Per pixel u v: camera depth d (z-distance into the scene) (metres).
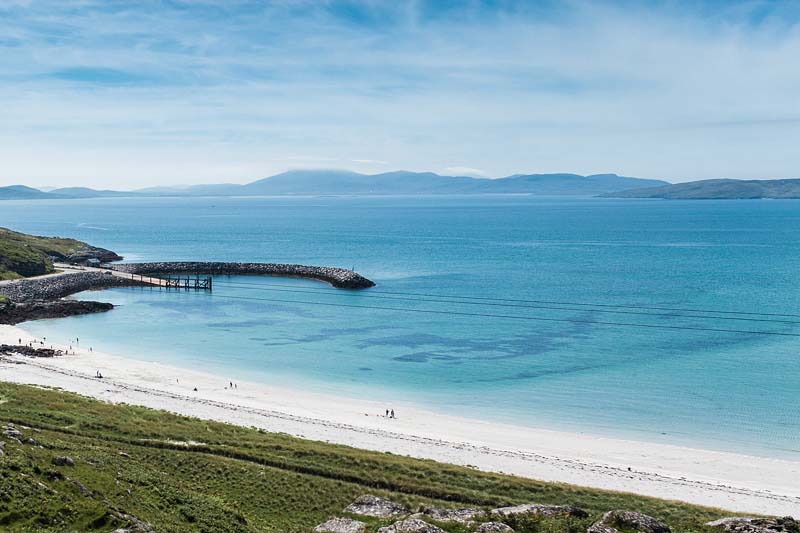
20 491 31.02
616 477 52.81
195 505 37.41
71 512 30.75
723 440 63.22
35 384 72.62
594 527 34.84
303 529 38.47
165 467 46.06
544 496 46.28
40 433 48.53
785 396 76.44
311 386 81.31
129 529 30.39
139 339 107.38
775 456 59.28
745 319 120.19
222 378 84.00
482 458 56.56
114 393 71.75
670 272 182.88
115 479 37.16
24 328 114.31
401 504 42.38
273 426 62.91
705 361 92.06
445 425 67.00
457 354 96.88
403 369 89.00
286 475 46.94
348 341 105.75
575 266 198.38
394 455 55.25
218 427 59.53
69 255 198.50
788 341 103.50
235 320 123.44
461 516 38.38
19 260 156.50
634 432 65.44
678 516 42.56
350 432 62.34
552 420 69.00
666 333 109.75
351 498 43.91
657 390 79.12
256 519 39.38
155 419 60.28
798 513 46.34
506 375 86.00
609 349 99.19
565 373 86.88
